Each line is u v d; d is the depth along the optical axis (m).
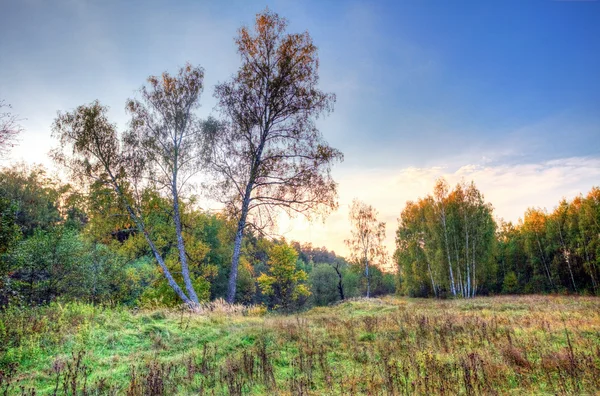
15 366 6.47
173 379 6.27
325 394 5.70
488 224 43.12
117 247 19.06
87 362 6.98
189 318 11.04
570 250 44.88
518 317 12.62
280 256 34.88
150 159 16.20
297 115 17.12
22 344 7.34
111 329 9.15
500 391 5.55
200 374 6.69
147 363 7.12
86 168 15.18
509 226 62.41
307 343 8.73
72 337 8.12
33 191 31.61
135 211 16.58
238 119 16.70
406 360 7.20
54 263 16.58
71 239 17.92
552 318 12.15
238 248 16.55
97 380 6.12
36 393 5.56
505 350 7.28
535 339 8.58
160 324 10.05
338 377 6.52
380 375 6.38
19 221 28.00
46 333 8.16
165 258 19.75
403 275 56.69
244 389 5.91
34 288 15.82
